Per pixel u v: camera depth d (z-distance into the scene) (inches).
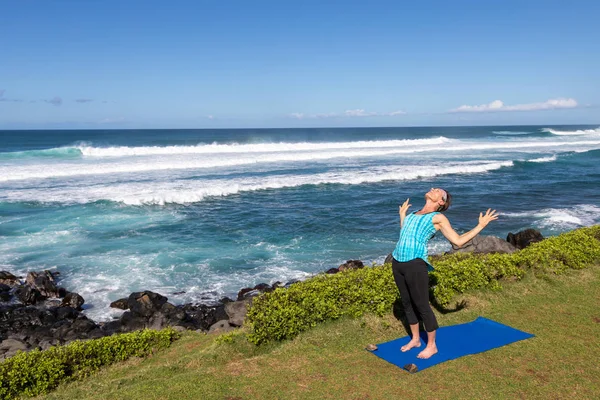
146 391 213.5
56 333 436.5
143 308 470.0
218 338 289.0
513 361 226.7
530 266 366.9
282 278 565.3
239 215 858.1
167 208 904.3
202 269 595.2
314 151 1975.9
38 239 697.6
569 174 1403.8
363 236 735.1
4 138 4148.6
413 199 1007.0
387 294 289.4
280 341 269.0
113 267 597.9
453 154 1956.2
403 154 1934.1
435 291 308.7
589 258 388.8
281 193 1067.3
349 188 1136.2
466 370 218.5
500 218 831.1
